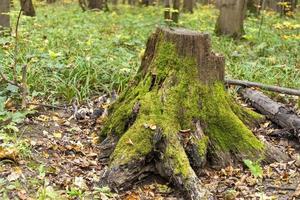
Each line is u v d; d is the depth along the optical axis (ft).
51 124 11.14
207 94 9.87
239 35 20.21
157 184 9.17
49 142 10.27
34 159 9.62
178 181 8.82
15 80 11.40
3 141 9.93
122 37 17.12
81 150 10.11
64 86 12.50
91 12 30.12
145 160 9.17
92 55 14.40
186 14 30.25
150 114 9.53
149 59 10.32
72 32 18.57
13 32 16.81
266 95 12.92
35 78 12.55
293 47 17.94
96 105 12.13
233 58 16.11
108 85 12.92
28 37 16.37
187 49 9.84
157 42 10.11
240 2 20.13
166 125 9.36
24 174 9.14
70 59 13.74
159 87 9.85
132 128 9.42
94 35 17.85
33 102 11.78
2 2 16.70
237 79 13.65
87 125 11.28
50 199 8.50
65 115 11.68
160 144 9.25
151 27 22.62
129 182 8.98
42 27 20.03
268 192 9.16
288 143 10.76
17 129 10.23
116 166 9.00
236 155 9.75
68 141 10.46
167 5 23.43
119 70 13.33
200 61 9.87
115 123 10.03
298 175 9.62
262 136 10.57
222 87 10.15
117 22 24.84
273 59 15.79
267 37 20.02
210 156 9.68
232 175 9.49
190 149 9.36
